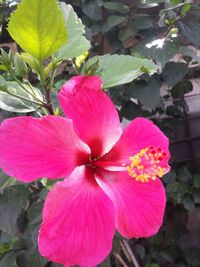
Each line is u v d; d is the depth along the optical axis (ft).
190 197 1.83
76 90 0.61
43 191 1.00
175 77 1.52
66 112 0.61
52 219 0.56
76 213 0.58
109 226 0.60
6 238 1.36
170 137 1.86
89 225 0.58
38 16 0.56
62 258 0.55
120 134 0.67
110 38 1.51
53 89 0.96
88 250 0.57
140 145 0.68
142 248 1.82
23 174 0.56
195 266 1.86
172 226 1.94
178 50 1.45
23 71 0.71
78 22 0.75
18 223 1.24
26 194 1.08
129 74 0.73
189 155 2.10
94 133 0.64
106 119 0.64
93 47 1.60
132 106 1.58
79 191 0.60
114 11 1.53
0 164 0.54
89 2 1.49
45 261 1.14
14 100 0.72
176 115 1.92
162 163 0.66
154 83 1.47
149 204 0.65
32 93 0.72
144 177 0.62
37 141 0.57
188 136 2.09
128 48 1.53
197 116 2.13
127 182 0.66
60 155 0.60
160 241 1.92
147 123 0.69
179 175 1.85
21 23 0.57
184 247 2.06
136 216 0.64
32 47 0.61
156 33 1.61
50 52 0.63
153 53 1.39
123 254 1.69
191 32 1.45
